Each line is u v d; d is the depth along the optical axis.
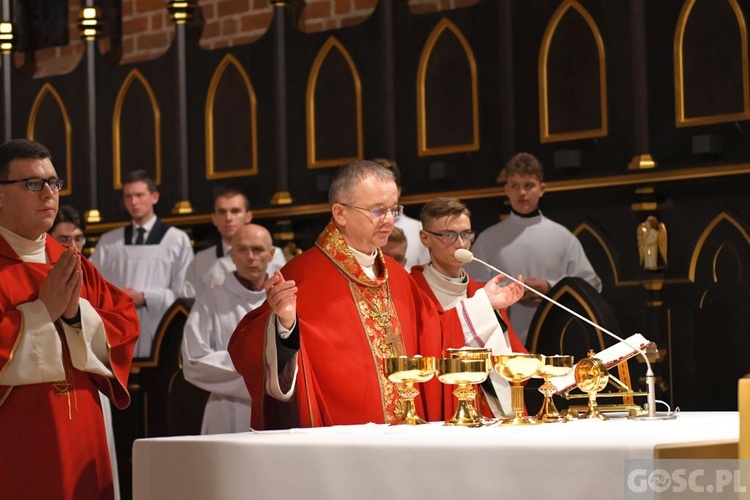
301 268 5.26
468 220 6.00
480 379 4.15
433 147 9.70
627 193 8.85
